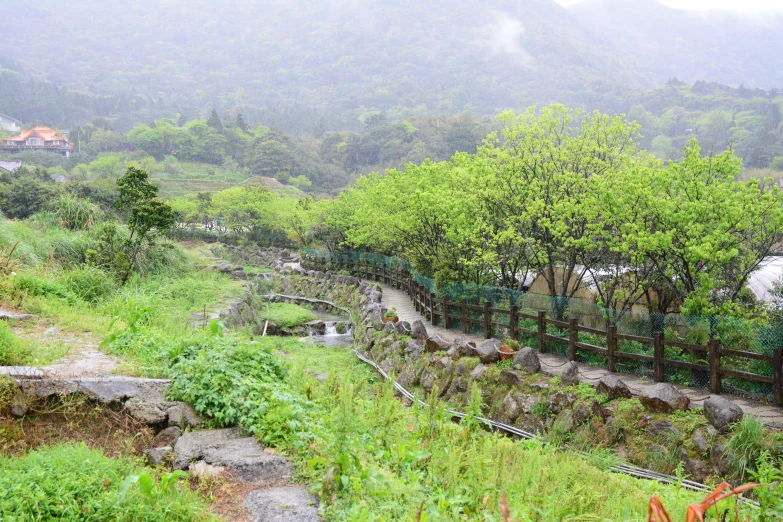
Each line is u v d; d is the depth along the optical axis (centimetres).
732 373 995
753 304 1295
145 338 928
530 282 2122
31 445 598
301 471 578
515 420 1153
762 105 11944
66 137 16275
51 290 1286
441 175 2303
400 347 1620
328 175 12744
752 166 6994
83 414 660
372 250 3419
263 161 12444
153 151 14438
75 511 456
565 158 1653
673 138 11169
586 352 1314
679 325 1162
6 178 4272
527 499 550
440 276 1947
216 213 5922
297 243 5084
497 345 1396
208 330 912
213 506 520
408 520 464
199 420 694
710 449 855
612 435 987
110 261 1766
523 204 1725
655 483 764
